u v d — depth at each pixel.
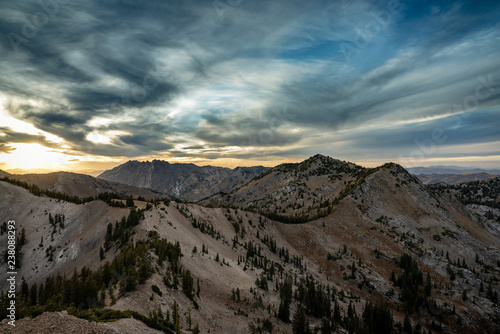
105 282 72.88
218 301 94.62
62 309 39.06
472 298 196.75
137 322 43.72
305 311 131.38
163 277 78.75
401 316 178.38
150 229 150.25
